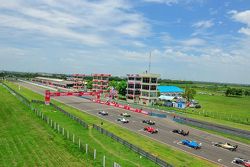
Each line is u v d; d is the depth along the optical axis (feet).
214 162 160.76
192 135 233.55
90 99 489.26
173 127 265.95
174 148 186.39
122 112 350.84
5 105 331.16
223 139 227.20
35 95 498.69
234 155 180.14
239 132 242.78
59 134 197.67
